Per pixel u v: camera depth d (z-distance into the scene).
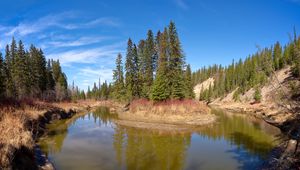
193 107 39.66
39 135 21.75
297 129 7.90
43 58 64.06
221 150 18.08
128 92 54.75
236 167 14.14
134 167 14.04
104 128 28.72
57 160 15.07
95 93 116.69
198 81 157.88
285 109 7.27
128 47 55.91
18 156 11.02
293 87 6.90
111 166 14.15
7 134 12.53
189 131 26.69
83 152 17.14
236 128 28.64
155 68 53.12
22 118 19.48
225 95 106.69
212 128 28.78
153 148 18.67
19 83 51.59
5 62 52.16
